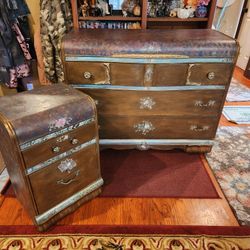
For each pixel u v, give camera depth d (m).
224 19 3.31
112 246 1.10
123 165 1.62
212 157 1.71
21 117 0.91
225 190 1.42
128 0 1.72
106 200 1.34
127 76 1.35
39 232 1.15
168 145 1.65
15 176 1.10
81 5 1.70
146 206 1.31
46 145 0.98
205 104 1.48
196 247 1.10
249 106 2.49
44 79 1.99
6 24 1.67
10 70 1.83
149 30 1.60
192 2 1.71
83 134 1.10
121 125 1.55
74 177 1.17
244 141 1.90
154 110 1.49
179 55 1.29
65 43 1.27
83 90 1.40
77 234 1.15
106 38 1.35
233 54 1.31
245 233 1.17
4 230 1.16
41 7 1.65
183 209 1.29
